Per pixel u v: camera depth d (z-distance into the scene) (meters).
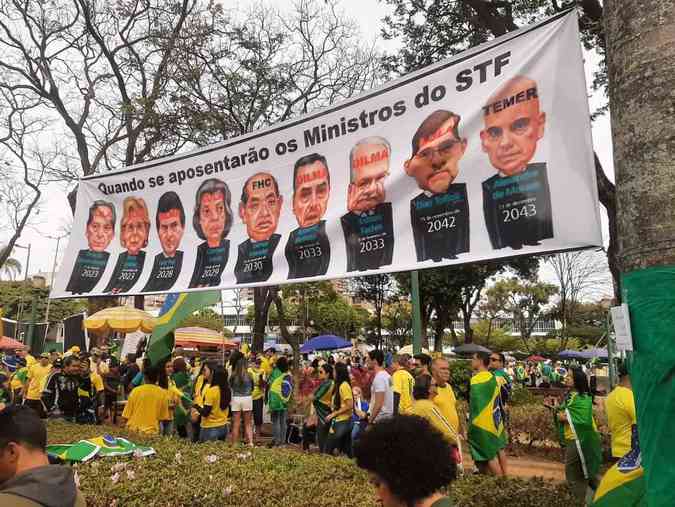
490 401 6.12
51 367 10.39
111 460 4.76
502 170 3.97
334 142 5.25
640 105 2.36
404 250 4.52
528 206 3.79
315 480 4.27
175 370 9.90
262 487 3.96
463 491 4.01
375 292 30.55
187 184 6.61
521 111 3.93
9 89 19.56
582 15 9.18
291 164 5.61
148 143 18.30
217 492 3.85
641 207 2.31
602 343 38.59
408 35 12.72
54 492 2.00
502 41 4.12
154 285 6.62
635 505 2.74
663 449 2.06
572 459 5.64
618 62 2.51
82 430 6.46
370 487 4.13
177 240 6.58
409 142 4.64
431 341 46.59
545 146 3.78
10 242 24.11
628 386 4.59
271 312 51.19
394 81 4.79
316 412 9.35
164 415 7.41
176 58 18.05
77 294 7.22
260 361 15.90
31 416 2.25
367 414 8.79
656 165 2.28
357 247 4.87
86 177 7.56
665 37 2.34
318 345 23.34
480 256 4.00
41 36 18.88
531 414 11.30
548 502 3.92
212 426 7.79
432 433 1.78
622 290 2.39
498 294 47.47
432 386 5.82
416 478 1.68
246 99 18.91
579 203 3.56
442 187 4.32
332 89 20.31
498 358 7.89
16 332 31.25
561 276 35.72
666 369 2.09
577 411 5.49
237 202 6.06
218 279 6.03
